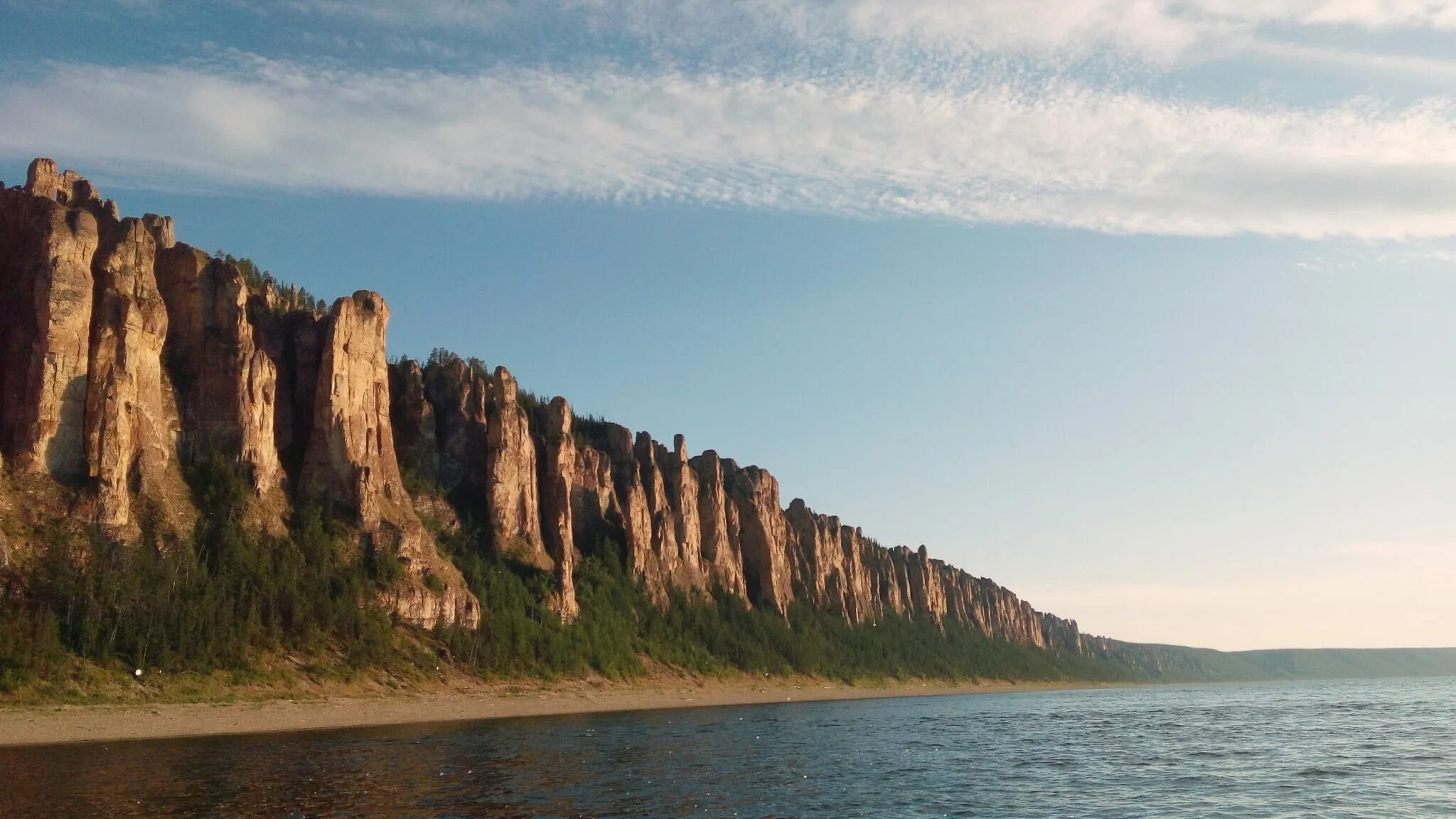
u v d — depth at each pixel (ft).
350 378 577.84
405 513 581.12
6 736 323.78
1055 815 222.48
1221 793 254.47
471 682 527.40
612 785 248.73
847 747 354.33
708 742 357.61
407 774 256.93
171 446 497.87
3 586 392.68
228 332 531.91
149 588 426.10
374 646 488.02
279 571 487.20
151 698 380.37
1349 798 247.29
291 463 556.10
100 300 469.16
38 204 477.77
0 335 457.27
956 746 366.63
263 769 261.03
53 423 439.63
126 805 208.95
